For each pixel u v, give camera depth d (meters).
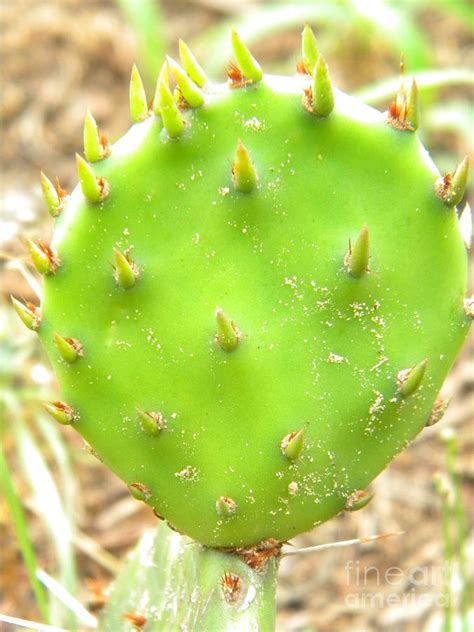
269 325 0.14
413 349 0.14
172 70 0.14
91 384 0.14
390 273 0.14
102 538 0.32
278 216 0.14
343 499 0.15
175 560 0.16
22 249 0.29
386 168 0.14
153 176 0.14
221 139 0.14
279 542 0.15
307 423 0.14
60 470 0.32
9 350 0.30
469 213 0.15
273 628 0.15
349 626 0.30
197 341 0.14
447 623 0.21
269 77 0.14
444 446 0.34
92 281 0.14
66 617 0.25
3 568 0.30
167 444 0.14
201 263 0.14
